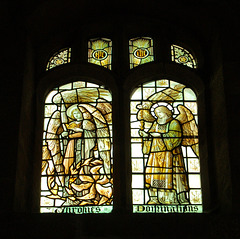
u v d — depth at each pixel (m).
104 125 10.49
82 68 10.83
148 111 10.61
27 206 9.82
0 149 9.59
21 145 9.79
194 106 10.69
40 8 10.64
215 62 10.55
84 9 11.15
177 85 10.84
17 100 9.95
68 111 10.66
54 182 10.12
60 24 11.19
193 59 11.12
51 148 10.38
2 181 9.38
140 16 11.24
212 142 10.22
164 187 10.02
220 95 10.15
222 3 10.66
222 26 10.52
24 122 10.03
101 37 11.32
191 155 10.29
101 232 9.07
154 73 10.80
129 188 9.88
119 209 9.60
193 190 10.03
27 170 10.01
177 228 9.06
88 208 9.87
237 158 9.55
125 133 10.22
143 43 11.24
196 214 9.17
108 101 10.72
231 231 8.99
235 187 9.36
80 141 10.39
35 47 11.06
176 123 10.52
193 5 10.82
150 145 10.33
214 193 9.87
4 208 9.20
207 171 10.03
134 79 10.73
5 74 10.14
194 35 11.12
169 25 11.21
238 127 9.76
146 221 9.12
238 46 10.35
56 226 9.08
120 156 10.02
